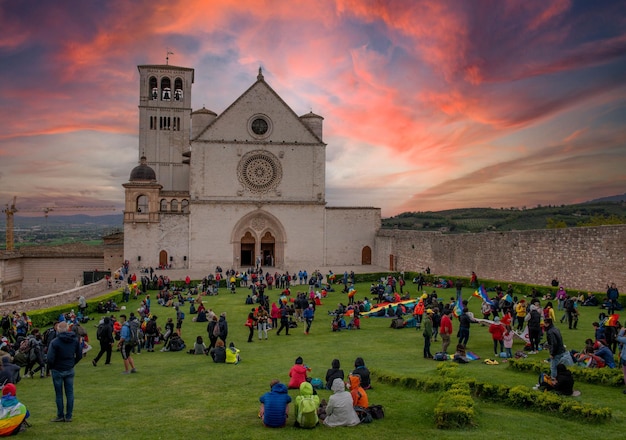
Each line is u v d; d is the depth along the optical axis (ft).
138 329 93.86
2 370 55.88
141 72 296.51
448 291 172.86
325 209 258.98
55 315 134.62
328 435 42.57
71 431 43.11
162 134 296.51
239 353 87.45
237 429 44.14
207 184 246.27
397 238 241.96
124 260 238.48
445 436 41.75
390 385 59.77
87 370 74.23
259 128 252.42
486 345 86.33
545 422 45.47
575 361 67.36
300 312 125.29
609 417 45.01
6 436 41.34
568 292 142.72
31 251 252.83
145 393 58.49
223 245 246.27
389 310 129.29
